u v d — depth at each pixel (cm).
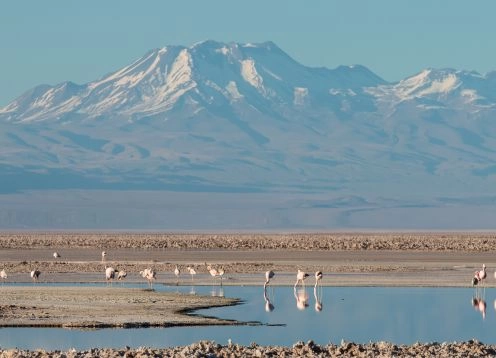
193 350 9531
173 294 15700
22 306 13600
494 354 9750
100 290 16150
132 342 10944
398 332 12262
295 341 11269
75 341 10950
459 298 16112
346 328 12519
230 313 13675
